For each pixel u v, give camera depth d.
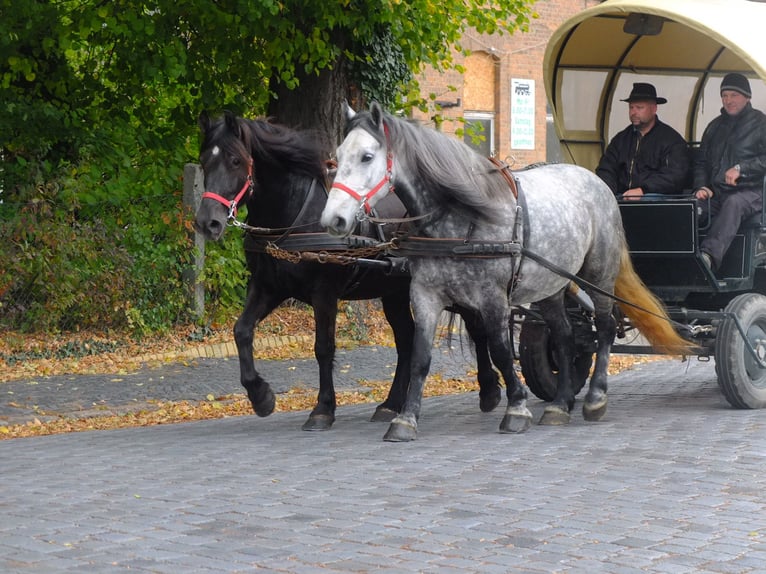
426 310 8.66
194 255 14.66
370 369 13.39
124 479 7.40
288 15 14.47
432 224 8.51
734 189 10.50
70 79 15.75
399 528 6.06
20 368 12.73
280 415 10.51
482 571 5.32
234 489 7.03
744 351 10.09
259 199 9.11
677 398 11.11
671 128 10.91
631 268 9.88
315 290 9.22
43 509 6.56
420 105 17.66
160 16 14.49
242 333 9.28
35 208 13.88
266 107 16.11
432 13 15.87
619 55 11.36
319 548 5.70
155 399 11.34
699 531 5.99
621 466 7.63
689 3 10.30
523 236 8.73
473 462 7.81
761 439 8.56
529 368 10.67
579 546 5.72
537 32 24.91
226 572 5.30
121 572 5.30
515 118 24.75
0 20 14.34
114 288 14.23
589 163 11.63
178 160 16.08
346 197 8.01
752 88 11.50
